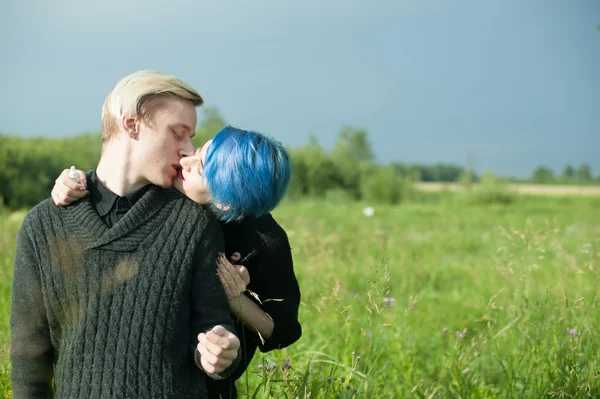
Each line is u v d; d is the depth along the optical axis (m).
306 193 44.69
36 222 2.11
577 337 3.43
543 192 78.81
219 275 2.14
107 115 2.15
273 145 2.12
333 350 4.07
